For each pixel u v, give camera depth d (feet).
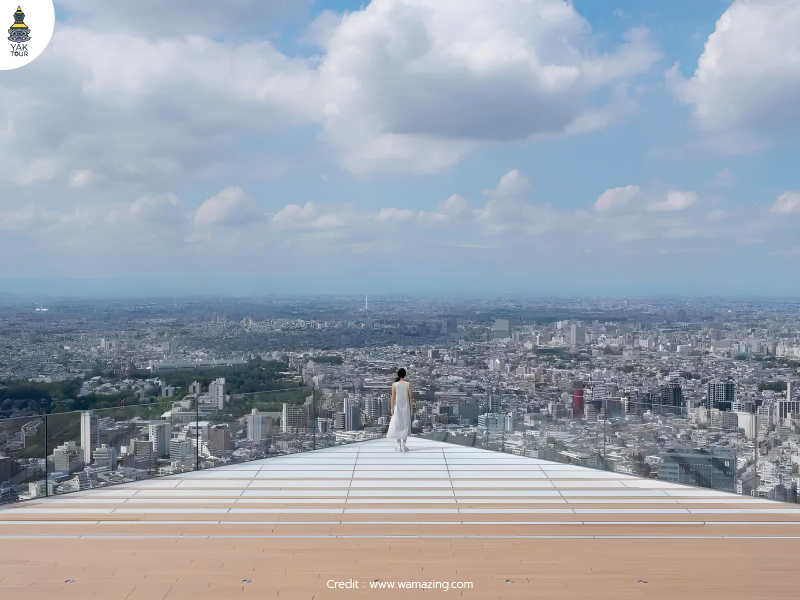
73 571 14.12
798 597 12.80
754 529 17.20
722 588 13.23
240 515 18.44
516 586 13.30
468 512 18.81
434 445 29.66
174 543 16.02
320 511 18.90
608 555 15.16
